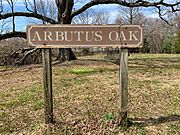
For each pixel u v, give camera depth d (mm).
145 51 47656
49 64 5207
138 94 8047
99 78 11180
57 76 11906
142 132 4961
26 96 8078
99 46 5070
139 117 5805
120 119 5203
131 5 18578
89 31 5055
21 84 10297
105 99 7449
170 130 5074
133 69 14219
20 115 6184
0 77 12438
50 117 5355
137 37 5031
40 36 5078
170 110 6375
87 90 8742
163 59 23031
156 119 5672
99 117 5672
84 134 4953
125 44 5047
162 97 7676
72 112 6207
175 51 47531
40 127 5277
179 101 7203
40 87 9422
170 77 11602
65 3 19062
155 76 11883
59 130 5113
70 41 5086
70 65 16109
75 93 8312
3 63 18781
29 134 5070
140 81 10422
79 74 12406
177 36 47969
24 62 19734
